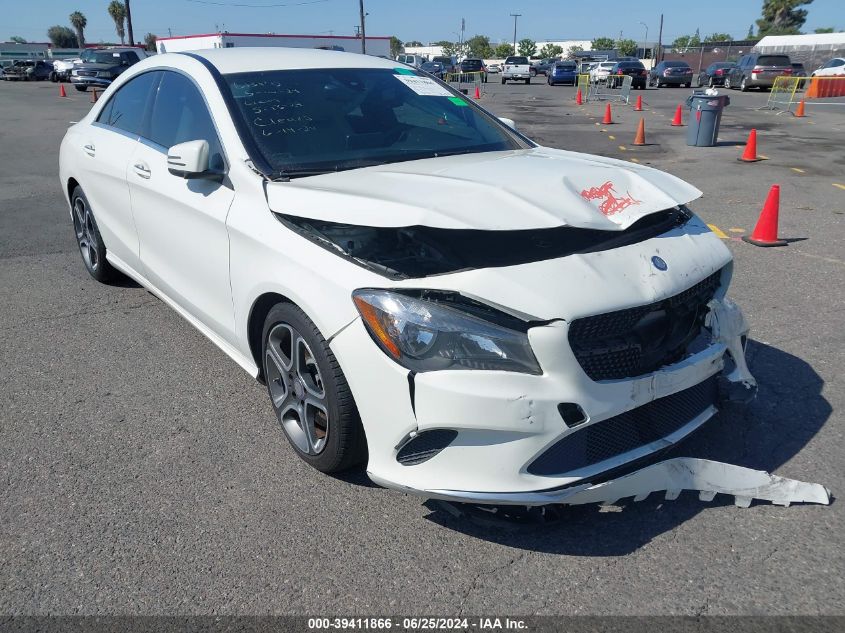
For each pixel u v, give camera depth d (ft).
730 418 11.79
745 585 8.27
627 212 9.45
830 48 166.71
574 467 8.52
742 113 74.08
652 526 9.31
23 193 32.42
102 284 19.38
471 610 8.02
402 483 8.68
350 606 8.11
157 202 13.44
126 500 10.07
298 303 9.49
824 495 9.61
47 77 166.50
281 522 9.55
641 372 8.80
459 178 10.11
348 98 13.05
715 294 10.13
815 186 32.71
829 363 13.89
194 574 8.63
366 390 8.75
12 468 10.89
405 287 8.48
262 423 12.14
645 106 85.35
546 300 8.14
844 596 8.09
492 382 8.04
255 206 10.71
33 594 8.34
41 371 14.20
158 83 14.48
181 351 15.07
